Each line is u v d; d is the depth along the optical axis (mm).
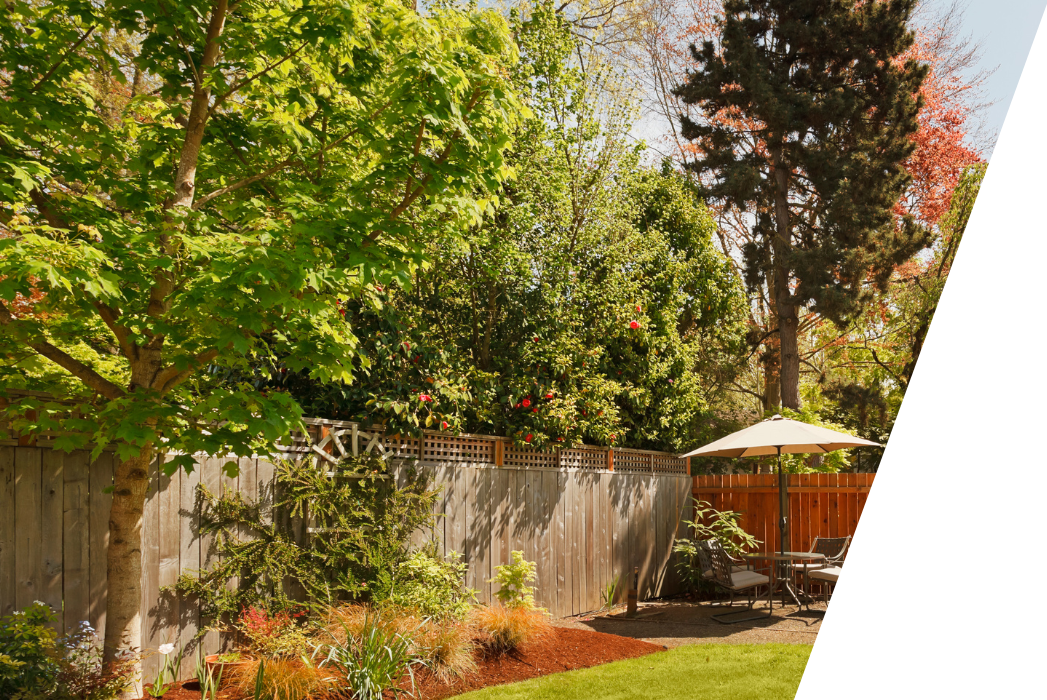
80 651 4379
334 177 5227
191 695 4684
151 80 9133
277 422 4086
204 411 4090
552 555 8414
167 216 4121
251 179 4855
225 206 5164
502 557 7746
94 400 4484
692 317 12523
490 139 4617
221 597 5398
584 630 7000
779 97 15250
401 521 6598
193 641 5258
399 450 6977
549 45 9891
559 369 8586
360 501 6309
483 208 4883
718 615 8461
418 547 6758
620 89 10641
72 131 4430
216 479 5562
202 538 5418
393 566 6324
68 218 4215
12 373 4383
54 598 4609
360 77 4848
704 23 18922
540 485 8383
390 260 4293
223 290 3709
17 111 4082
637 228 11500
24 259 3139
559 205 9555
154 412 3893
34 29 4422
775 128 15242
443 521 7117
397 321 7137
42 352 4074
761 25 16328
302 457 6156
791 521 10609
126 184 4539
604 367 9875
